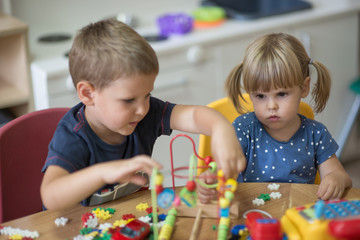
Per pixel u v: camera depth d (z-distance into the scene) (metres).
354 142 2.87
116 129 1.00
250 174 1.27
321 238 0.77
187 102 2.23
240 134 1.26
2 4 2.12
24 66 1.97
